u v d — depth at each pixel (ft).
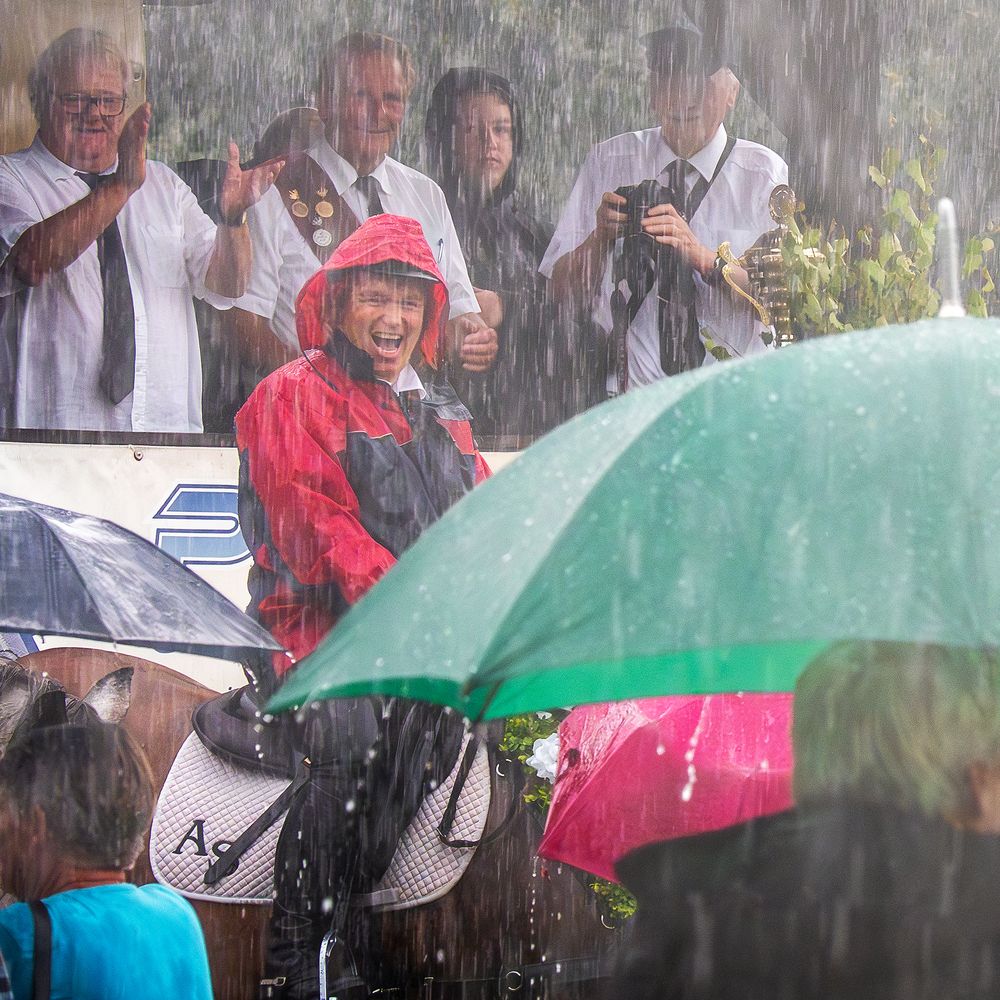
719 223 74.33
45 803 27.58
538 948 63.36
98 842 27.76
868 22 74.23
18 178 65.67
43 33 66.08
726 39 74.08
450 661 19.21
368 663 20.57
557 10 72.43
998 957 19.75
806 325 56.65
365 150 69.87
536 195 72.74
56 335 65.36
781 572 18.84
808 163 74.69
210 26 68.03
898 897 20.02
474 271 71.41
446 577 21.15
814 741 21.20
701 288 73.97
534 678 26.48
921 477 19.70
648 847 21.81
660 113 73.87
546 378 71.87
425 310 69.41
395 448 68.18
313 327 67.92
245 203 67.92
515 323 71.72
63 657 61.05
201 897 59.82
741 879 20.95
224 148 68.03
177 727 61.67
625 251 73.31
